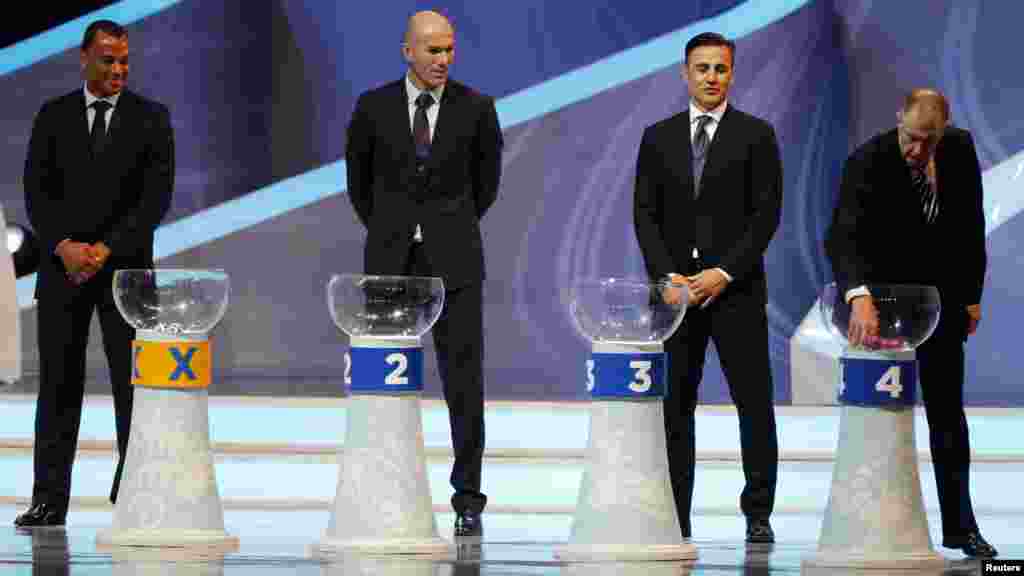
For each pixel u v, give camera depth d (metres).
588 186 26.42
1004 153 26.11
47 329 17.50
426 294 13.15
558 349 26.33
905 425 12.85
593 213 26.38
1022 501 22.05
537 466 21.84
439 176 17.00
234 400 22.64
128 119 17.73
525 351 26.30
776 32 26.38
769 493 16.56
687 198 16.81
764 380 16.64
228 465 21.53
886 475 12.79
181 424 13.84
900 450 12.81
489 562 12.62
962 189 14.55
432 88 17.08
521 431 22.61
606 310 12.81
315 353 26.14
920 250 14.56
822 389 25.44
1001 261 25.88
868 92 26.42
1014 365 25.78
